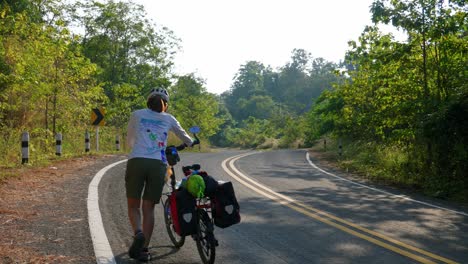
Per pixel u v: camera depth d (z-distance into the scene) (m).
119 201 8.30
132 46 40.22
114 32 39.03
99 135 24.48
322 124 34.41
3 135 15.66
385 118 16.69
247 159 20.34
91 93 21.16
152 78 41.62
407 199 10.26
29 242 5.55
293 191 10.71
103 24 38.38
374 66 15.52
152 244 5.87
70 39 19.84
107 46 38.59
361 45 15.32
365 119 18.62
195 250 5.66
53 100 19.02
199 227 5.11
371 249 5.95
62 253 5.19
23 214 6.96
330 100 30.91
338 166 18.50
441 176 12.50
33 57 17.30
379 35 15.21
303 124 60.53
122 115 33.84
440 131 12.46
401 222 7.68
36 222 6.53
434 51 14.54
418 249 6.01
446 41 13.89
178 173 13.15
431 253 5.85
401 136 15.31
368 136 25.44
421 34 14.19
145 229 5.17
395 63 15.23
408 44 14.47
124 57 39.97
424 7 13.72
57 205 7.73
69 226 6.38
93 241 5.68
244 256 5.50
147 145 5.18
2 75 15.62
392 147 17.70
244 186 11.21
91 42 38.22
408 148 15.80
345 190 11.35
